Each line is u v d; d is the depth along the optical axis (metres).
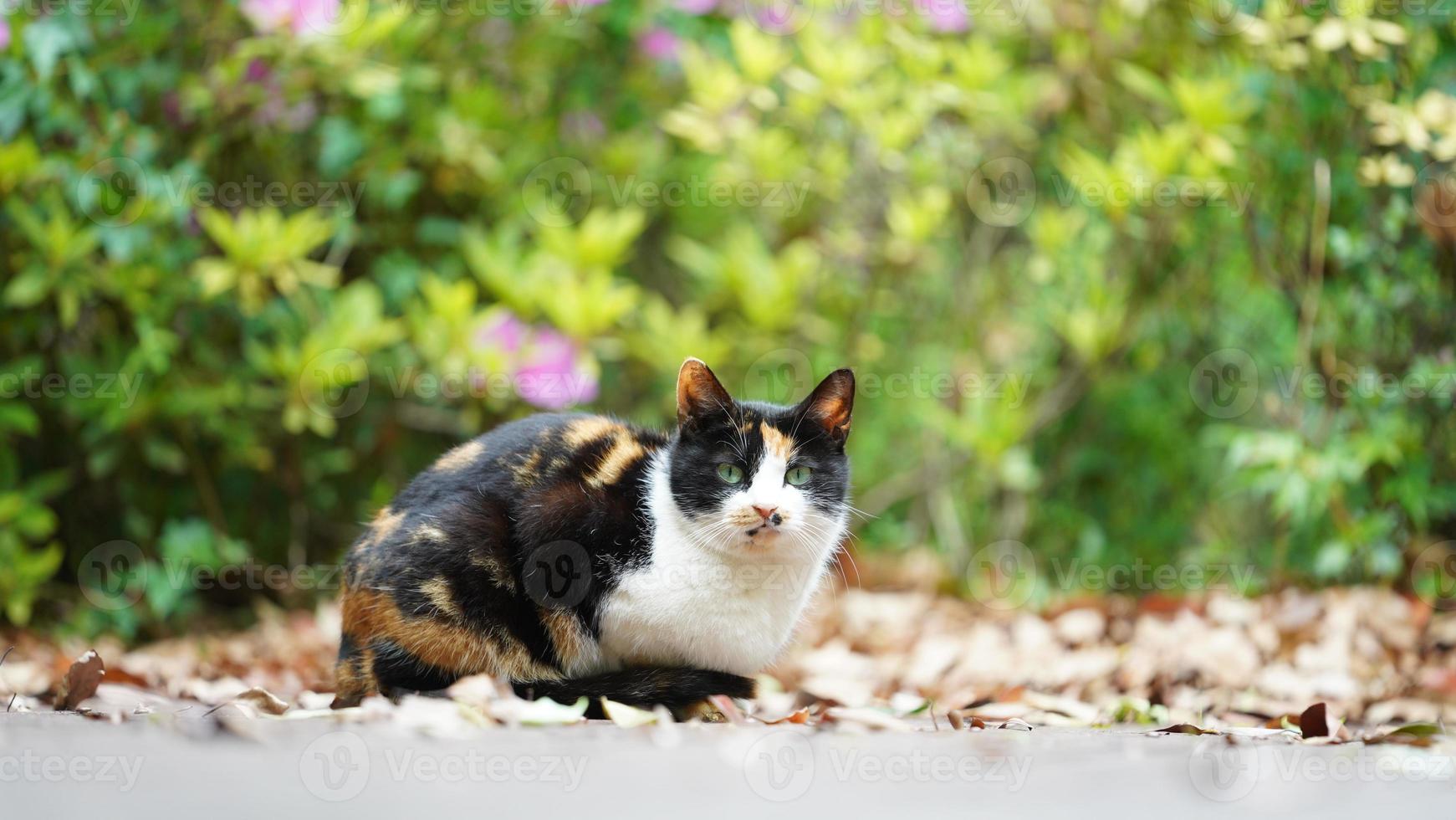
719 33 7.22
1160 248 7.39
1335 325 6.22
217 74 6.25
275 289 6.68
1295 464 6.11
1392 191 6.00
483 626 3.73
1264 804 2.67
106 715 3.43
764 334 7.36
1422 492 6.00
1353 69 5.99
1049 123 7.63
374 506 6.97
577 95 7.41
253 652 5.92
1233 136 6.23
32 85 5.86
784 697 4.24
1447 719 4.35
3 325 6.26
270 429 6.92
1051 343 7.91
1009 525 8.00
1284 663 5.26
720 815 2.44
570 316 6.54
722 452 4.00
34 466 6.73
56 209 5.82
